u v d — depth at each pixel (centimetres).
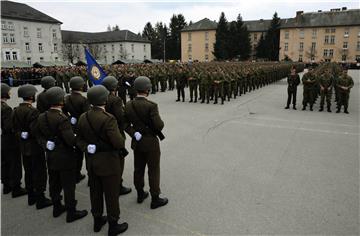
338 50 6488
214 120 1009
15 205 439
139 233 362
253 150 676
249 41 7194
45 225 384
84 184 509
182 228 371
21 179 491
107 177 346
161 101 1480
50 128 369
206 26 7912
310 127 903
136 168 427
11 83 2533
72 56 6112
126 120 409
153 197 418
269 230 363
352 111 1191
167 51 9362
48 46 5800
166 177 525
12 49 5181
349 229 365
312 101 1201
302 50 6862
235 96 1558
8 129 444
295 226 371
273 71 2556
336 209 411
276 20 7012
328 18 6631
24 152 416
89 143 344
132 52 7650
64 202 430
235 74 1552
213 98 1536
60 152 375
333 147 698
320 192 462
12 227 378
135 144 407
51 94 368
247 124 946
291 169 559
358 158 620
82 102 484
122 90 1341
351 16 6425
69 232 369
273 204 426
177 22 9400
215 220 386
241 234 356
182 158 623
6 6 5197
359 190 469
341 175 529
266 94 1741
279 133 830
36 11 5694
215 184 495
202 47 7975
